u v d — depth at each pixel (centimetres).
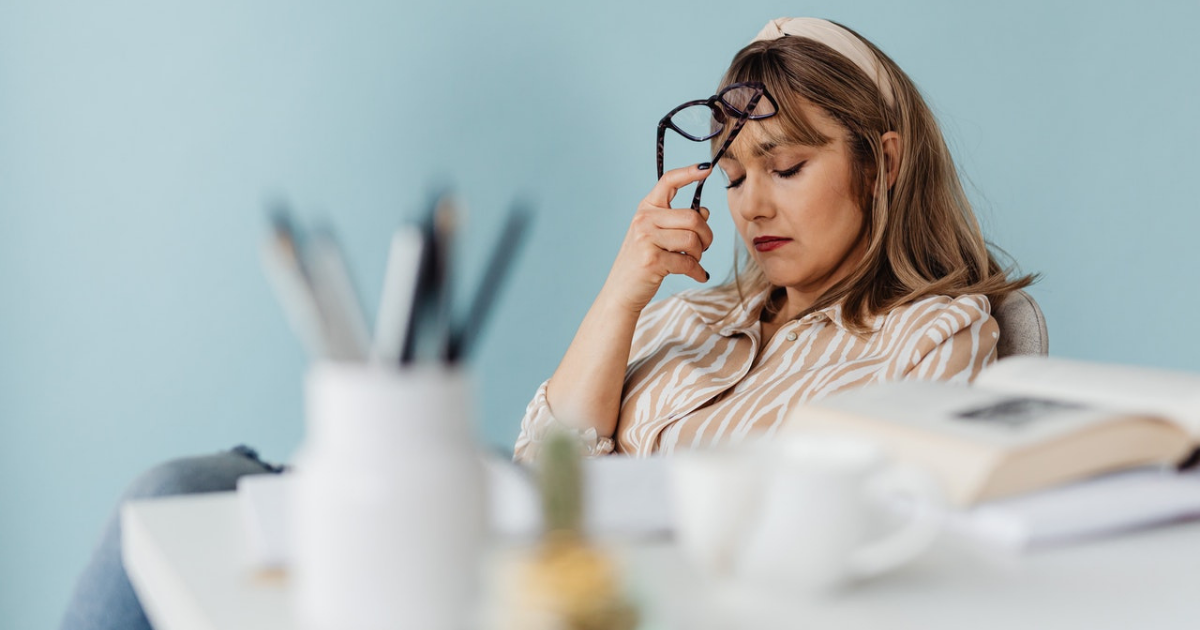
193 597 52
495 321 217
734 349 148
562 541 44
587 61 218
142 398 211
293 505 62
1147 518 62
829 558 51
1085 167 220
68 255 206
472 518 44
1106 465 65
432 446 43
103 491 211
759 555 52
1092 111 219
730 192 148
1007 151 219
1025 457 61
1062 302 220
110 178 207
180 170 210
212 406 214
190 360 213
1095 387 71
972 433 64
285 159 214
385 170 217
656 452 138
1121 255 220
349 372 43
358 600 43
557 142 220
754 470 52
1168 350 221
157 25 207
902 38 219
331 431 44
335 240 44
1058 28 218
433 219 43
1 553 206
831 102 138
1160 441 66
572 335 221
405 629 43
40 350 206
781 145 139
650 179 221
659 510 65
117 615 94
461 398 44
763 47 144
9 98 202
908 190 144
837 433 70
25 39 201
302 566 45
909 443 65
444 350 44
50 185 204
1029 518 59
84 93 205
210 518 67
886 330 133
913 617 49
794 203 140
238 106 212
